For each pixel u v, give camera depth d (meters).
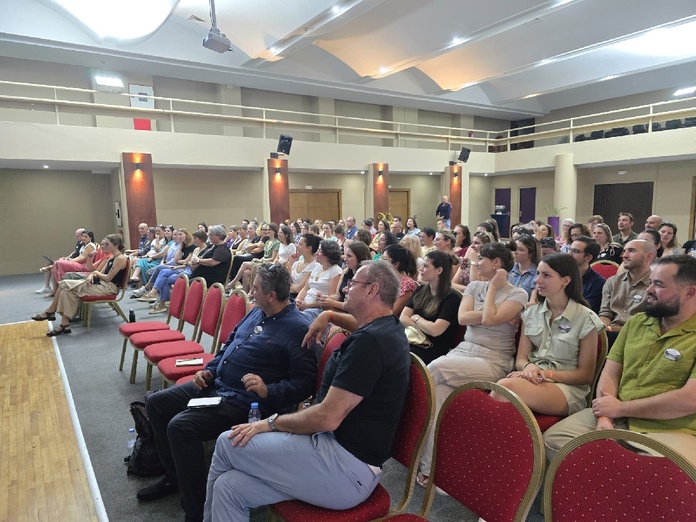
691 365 1.58
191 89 11.61
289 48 9.66
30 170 9.45
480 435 1.32
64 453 2.40
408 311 2.65
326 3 7.90
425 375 1.49
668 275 1.62
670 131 9.55
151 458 2.20
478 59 12.09
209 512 1.53
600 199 12.09
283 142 9.56
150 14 7.96
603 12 9.31
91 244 5.98
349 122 14.06
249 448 1.44
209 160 9.27
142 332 3.34
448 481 1.38
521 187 13.95
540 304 2.17
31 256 9.60
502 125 17.09
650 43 10.64
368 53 11.38
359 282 1.58
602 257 4.07
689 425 1.55
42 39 8.70
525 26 10.41
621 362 1.83
